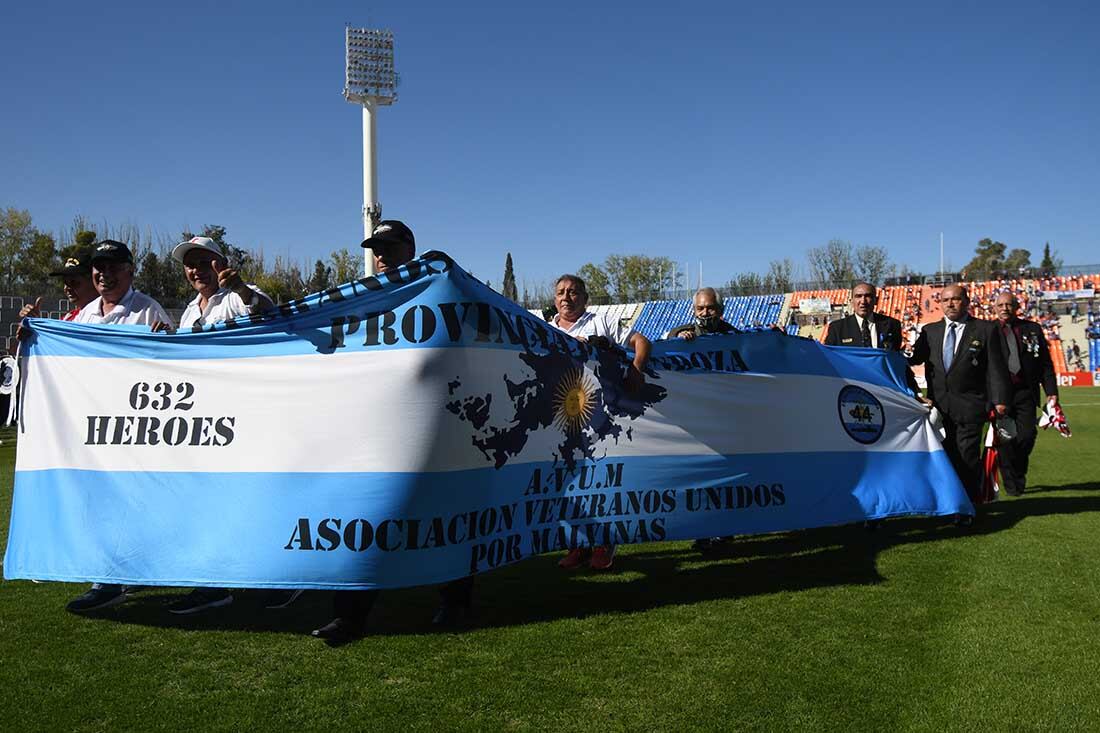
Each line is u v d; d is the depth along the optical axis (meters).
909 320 39.78
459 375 3.97
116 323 4.80
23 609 4.44
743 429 5.40
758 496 5.34
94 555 4.05
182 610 4.27
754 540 6.12
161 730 2.90
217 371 4.10
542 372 4.43
